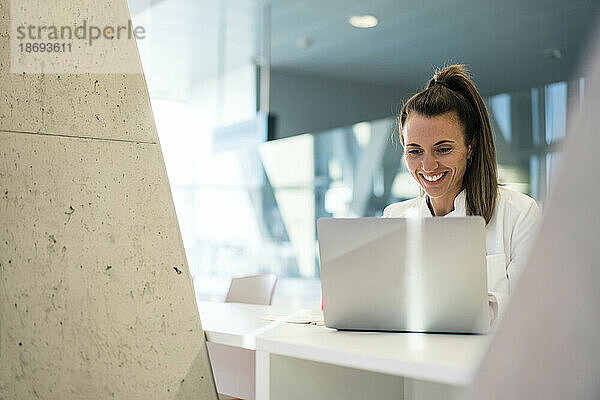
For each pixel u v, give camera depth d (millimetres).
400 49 5855
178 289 1626
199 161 7656
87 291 1458
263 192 7457
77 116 1513
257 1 5305
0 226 1351
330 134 6672
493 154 1985
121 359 1487
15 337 1340
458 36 5383
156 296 1577
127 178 1582
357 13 5512
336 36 6055
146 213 1604
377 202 6309
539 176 4902
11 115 1404
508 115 5102
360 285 1445
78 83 1527
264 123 7309
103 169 1539
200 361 1629
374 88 6152
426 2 5086
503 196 1990
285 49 6473
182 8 5410
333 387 1543
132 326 1519
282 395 1447
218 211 7738
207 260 7754
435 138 1927
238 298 3213
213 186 7723
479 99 1994
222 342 1590
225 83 7105
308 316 1951
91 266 1476
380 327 1470
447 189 1987
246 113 7430
